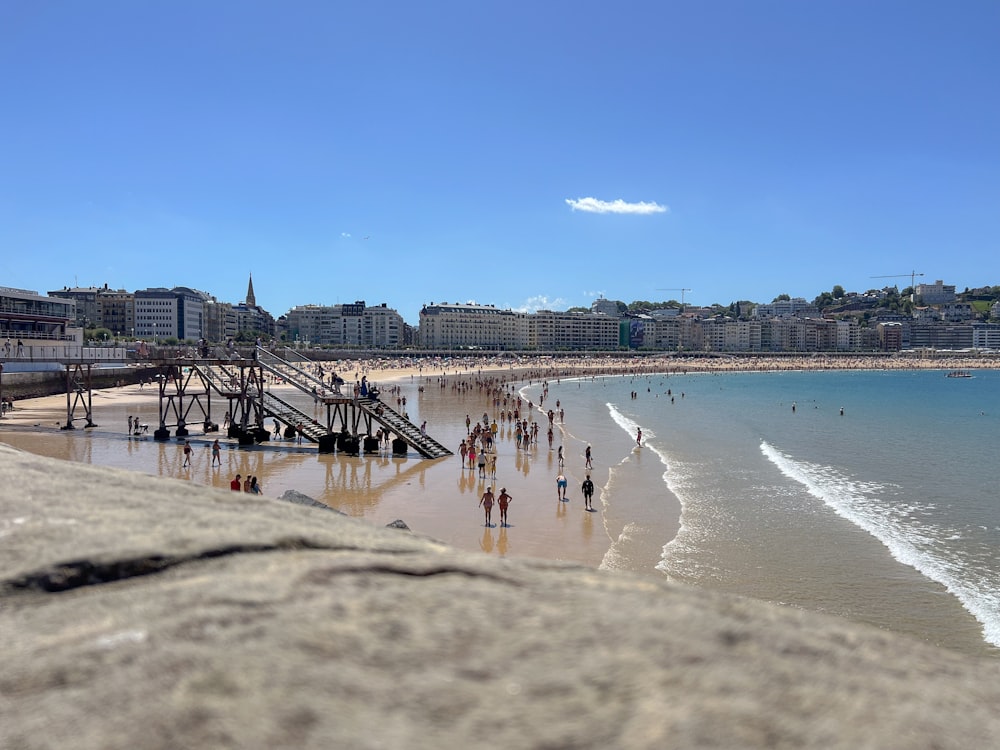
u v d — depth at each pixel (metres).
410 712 3.03
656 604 4.24
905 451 54.94
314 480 36.81
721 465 45.59
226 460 42.06
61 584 4.14
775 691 3.37
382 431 46.94
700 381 178.25
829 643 4.00
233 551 4.66
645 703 3.16
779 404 107.00
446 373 174.00
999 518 31.62
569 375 192.25
